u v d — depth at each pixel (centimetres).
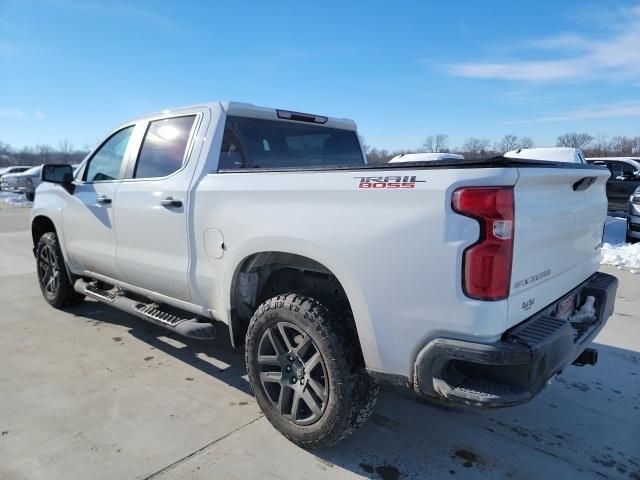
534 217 217
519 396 200
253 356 284
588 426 300
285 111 371
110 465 258
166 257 346
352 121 436
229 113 338
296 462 262
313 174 254
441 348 208
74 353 407
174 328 337
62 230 470
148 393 338
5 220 1422
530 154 1184
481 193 197
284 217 262
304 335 258
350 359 246
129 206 372
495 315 200
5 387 345
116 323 481
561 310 261
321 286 290
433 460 265
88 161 448
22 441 279
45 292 536
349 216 234
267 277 307
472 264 200
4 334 451
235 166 337
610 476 253
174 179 338
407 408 321
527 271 218
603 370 377
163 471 253
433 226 207
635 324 480
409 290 216
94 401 325
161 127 371
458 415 312
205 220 309
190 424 298
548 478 251
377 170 228
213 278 311
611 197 1427
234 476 250
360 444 279
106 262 411
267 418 286
